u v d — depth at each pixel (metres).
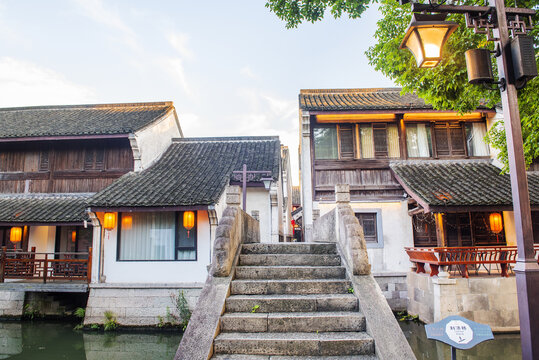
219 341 4.24
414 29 4.52
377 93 15.83
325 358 4.09
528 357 3.51
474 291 9.93
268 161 14.24
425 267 11.66
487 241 12.56
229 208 6.31
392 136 13.62
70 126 14.71
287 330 4.57
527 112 6.89
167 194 11.51
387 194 13.05
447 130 13.80
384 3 7.93
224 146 16.30
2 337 10.52
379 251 12.65
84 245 13.55
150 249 11.91
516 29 4.10
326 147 13.59
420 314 11.06
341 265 6.03
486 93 7.26
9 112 17.94
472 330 3.63
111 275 11.64
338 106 12.82
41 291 11.72
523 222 3.73
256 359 4.06
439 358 8.27
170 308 11.18
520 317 3.65
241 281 5.32
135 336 10.56
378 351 3.99
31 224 11.66
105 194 11.57
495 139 9.34
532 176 13.06
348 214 6.18
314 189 13.10
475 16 4.27
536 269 3.61
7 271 11.91
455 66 7.04
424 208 10.62
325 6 7.39
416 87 7.79
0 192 14.23
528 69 3.85
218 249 5.40
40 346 9.84
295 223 26.58
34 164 14.39
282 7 7.45
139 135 13.65
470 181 11.94
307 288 5.27
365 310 4.59
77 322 11.88
